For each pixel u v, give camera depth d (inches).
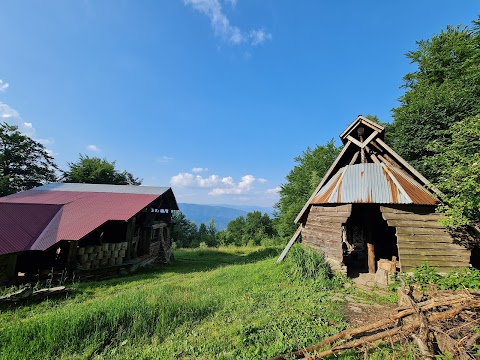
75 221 548.4
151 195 737.0
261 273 429.7
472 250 356.2
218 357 181.0
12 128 1144.2
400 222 355.6
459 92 595.5
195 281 443.2
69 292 376.2
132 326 227.5
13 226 490.6
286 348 185.6
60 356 187.8
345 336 180.2
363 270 446.0
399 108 884.6
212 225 2011.6
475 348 140.7
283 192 1390.3
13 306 307.4
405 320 188.4
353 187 397.7
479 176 262.4
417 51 861.2
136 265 626.5
